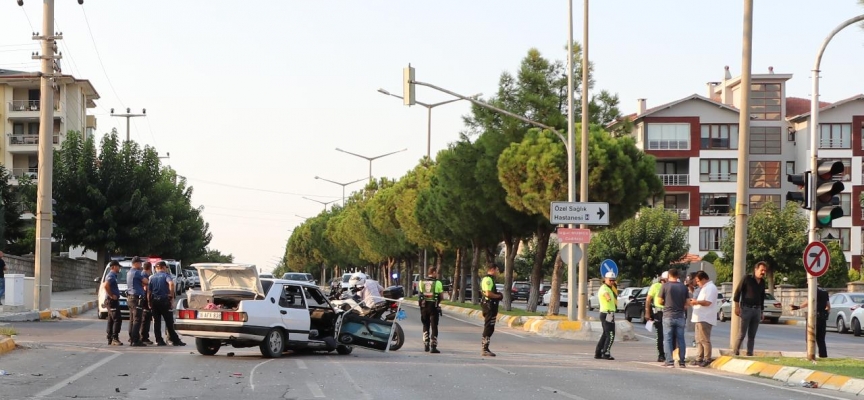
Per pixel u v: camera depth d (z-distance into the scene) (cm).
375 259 8794
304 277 6034
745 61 2006
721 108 8194
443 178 4309
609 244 6975
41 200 3291
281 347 1977
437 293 2206
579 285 3070
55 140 8094
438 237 5412
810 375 1609
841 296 3884
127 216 5850
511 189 3622
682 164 8281
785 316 5250
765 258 5778
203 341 2003
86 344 2225
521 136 3875
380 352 2212
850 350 2722
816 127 1847
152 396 1296
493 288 2117
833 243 6091
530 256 8425
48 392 1316
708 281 1955
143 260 3731
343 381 1520
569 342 2823
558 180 3441
